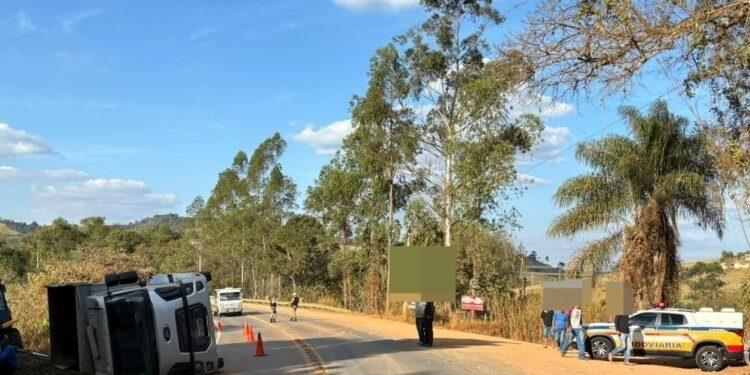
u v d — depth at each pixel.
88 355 15.84
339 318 43.44
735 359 20.34
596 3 10.28
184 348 15.10
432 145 40.59
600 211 28.06
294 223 65.81
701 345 20.73
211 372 15.79
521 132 36.88
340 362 18.30
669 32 10.15
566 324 21.97
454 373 15.76
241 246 78.56
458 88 38.72
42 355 18.17
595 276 28.47
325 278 64.44
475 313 35.75
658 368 19.44
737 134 12.34
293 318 41.44
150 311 14.77
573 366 18.03
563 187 28.80
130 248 106.00
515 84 11.21
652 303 26.66
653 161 26.98
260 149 74.50
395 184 44.62
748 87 11.67
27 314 24.59
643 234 26.91
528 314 31.20
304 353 20.92
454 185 37.34
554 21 10.63
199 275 15.99
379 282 47.03
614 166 27.86
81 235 102.88
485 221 37.38
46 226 100.25
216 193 89.69
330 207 49.09
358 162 44.75
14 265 75.25
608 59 10.54
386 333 29.12
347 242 53.09
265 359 19.55
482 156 36.00
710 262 41.06
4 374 12.36
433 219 40.09
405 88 40.03
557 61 10.86
